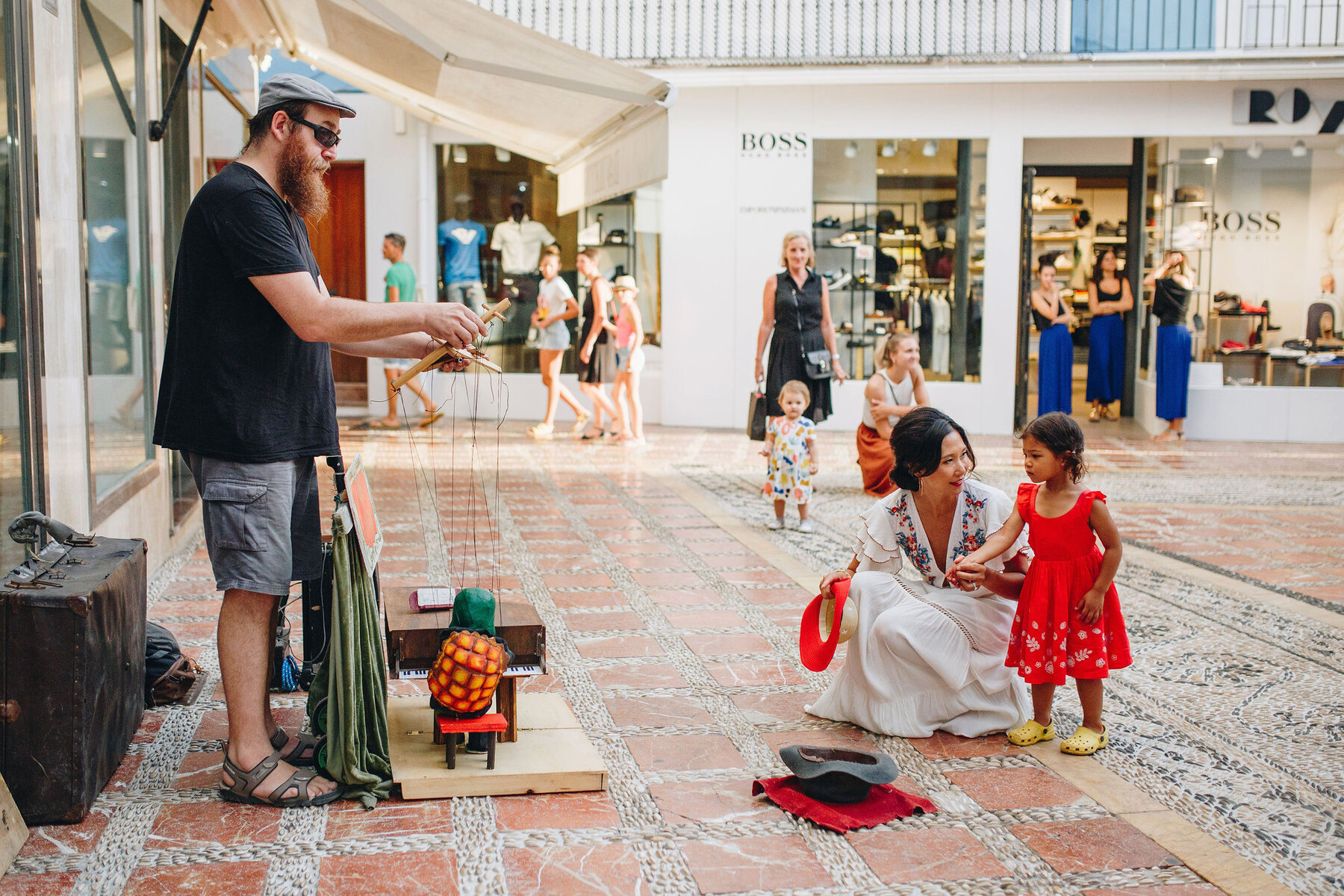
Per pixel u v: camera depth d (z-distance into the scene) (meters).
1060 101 13.63
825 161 13.83
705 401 14.11
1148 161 15.00
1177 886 3.04
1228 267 13.98
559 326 12.81
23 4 4.23
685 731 4.13
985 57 13.30
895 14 13.94
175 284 3.38
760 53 14.09
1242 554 7.27
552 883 2.99
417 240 14.65
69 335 4.69
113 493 5.40
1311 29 13.59
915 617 4.11
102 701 3.43
